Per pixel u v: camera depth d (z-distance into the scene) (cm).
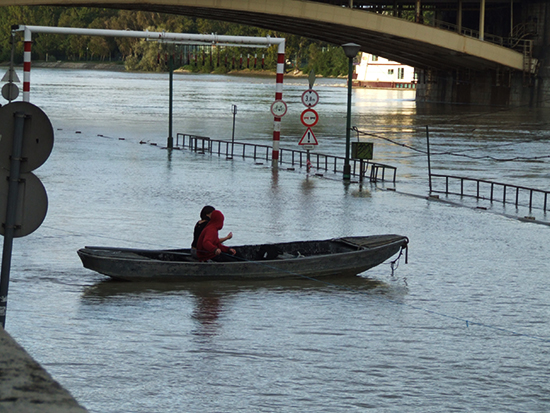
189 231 3022
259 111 13112
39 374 552
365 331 1812
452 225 3431
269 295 2106
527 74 15538
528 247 2970
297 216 3488
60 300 1986
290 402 1356
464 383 1487
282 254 2347
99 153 6166
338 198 4153
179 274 2155
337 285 2262
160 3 11106
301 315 1927
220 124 10081
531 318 1984
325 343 1706
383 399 1385
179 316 1875
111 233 2931
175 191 4150
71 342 1648
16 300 1973
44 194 1282
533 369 1584
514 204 4225
